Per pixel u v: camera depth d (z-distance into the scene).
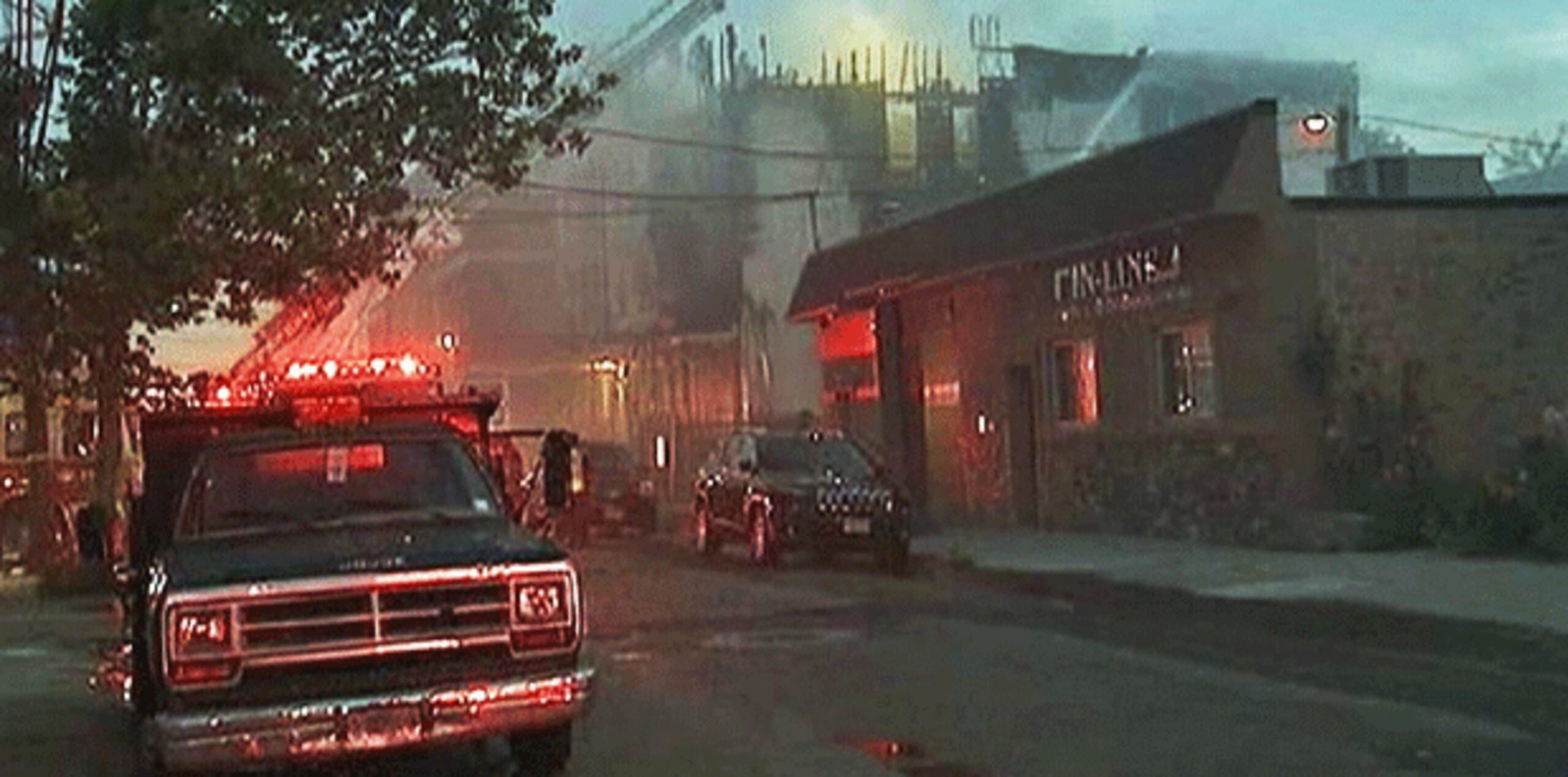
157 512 11.56
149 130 20.09
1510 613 16.20
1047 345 28.84
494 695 9.59
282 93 20.14
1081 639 16.62
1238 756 10.77
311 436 11.12
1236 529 24.11
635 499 36.31
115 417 23.80
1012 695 13.38
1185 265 24.80
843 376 37.09
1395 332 23.47
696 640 17.41
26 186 19.52
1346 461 23.11
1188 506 25.20
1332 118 32.00
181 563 9.92
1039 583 21.91
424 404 12.22
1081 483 27.95
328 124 20.97
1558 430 22.97
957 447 32.28
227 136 20.23
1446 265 23.61
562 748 10.73
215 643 9.40
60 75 19.97
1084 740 11.45
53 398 24.09
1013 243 28.47
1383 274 23.50
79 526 11.85
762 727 12.42
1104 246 26.19
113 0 19.86
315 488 10.91
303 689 9.49
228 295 21.34
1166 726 11.88
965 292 31.55
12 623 21.88
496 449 12.96
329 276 22.25
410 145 21.62
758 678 14.74
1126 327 26.45
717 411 51.34
